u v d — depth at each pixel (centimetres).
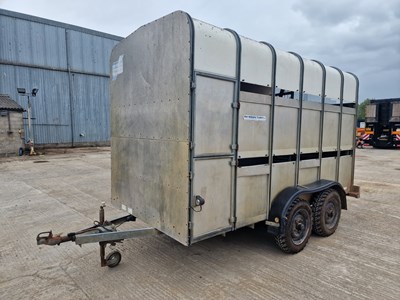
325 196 399
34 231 430
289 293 271
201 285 285
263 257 345
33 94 1541
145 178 319
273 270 314
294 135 369
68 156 1407
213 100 272
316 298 263
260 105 320
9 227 446
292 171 372
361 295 268
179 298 263
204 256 348
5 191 677
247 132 308
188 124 256
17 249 369
